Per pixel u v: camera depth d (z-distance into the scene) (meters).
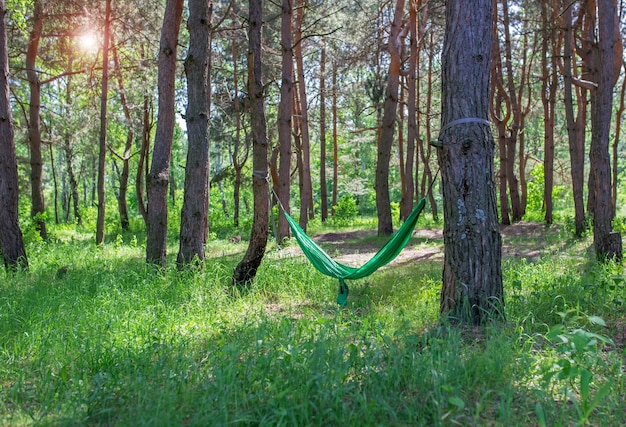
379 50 21.55
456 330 5.58
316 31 21.36
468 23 6.01
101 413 3.95
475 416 3.64
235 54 23.44
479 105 6.06
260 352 5.11
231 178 29.17
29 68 19.17
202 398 3.90
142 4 17.80
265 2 22.33
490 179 6.11
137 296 7.67
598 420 3.80
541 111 29.11
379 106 22.59
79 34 18.89
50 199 58.72
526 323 6.01
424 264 12.11
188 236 9.78
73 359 5.14
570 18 16.19
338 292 8.67
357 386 4.16
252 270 9.09
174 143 46.53
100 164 16.36
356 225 26.61
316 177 52.09
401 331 5.17
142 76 20.34
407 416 3.79
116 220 30.17
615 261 10.62
